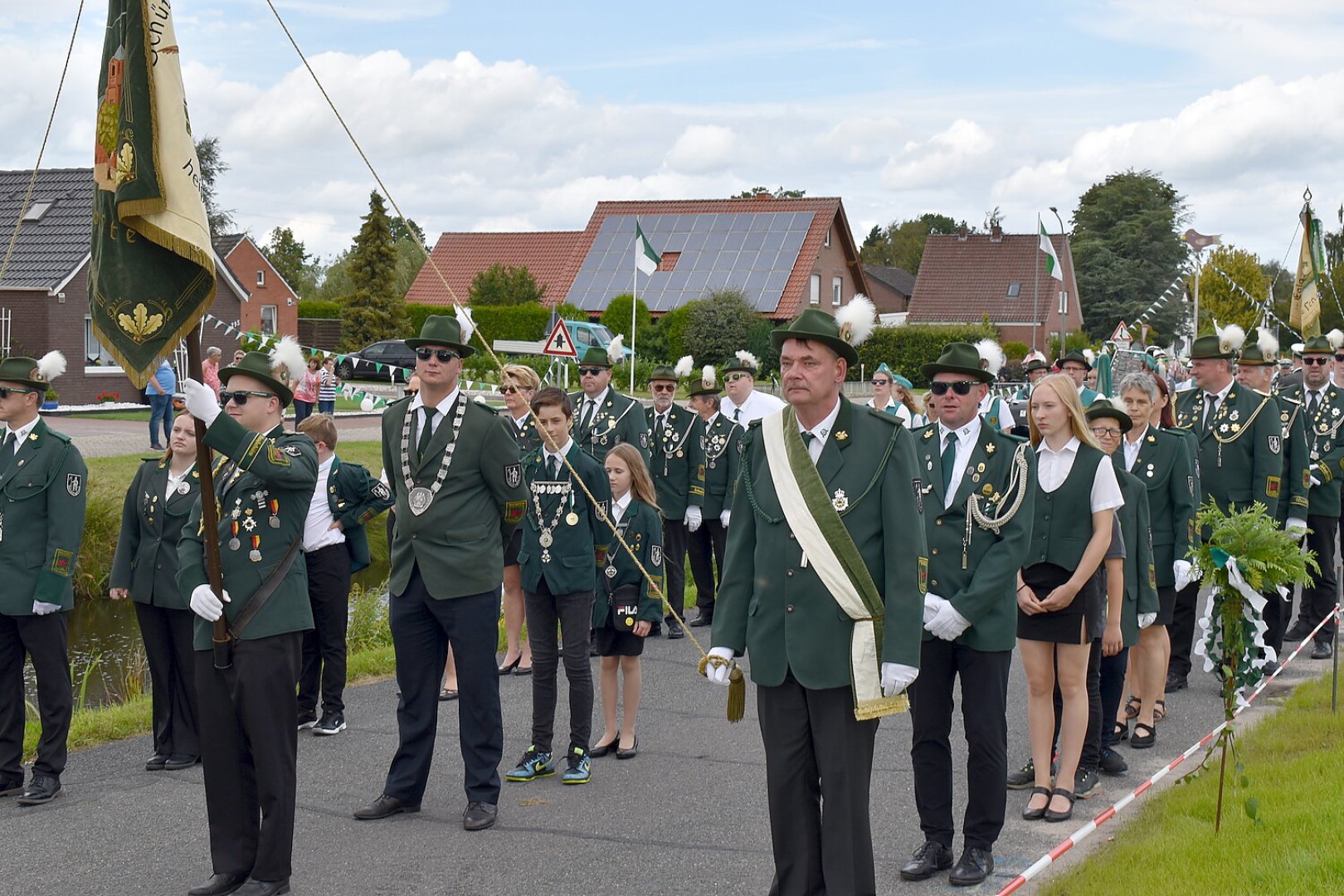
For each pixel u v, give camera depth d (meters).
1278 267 58.97
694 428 12.86
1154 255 68.56
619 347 17.06
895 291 95.62
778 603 5.04
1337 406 11.77
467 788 6.88
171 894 5.91
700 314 49.78
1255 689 9.21
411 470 6.91
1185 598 9.86
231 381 6.44
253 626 5.80
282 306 53.12
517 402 9.94
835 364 5.10
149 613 7.88
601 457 12.19
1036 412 6.91
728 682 5.32
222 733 5.85
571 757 7.65
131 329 5.33
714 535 12.85
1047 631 6.82
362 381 46.44
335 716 8.75
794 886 5.09
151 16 5.25
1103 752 7.75
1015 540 6.06
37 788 7.25
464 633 6.83
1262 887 5.26
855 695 4.86
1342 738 7.74
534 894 5.88
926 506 6.38
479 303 57.03
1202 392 11.08
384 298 56.53
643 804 7.19
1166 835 6.13
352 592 14.16
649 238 57.78
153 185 5.25
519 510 7.00
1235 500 10.73
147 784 7.62
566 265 60.78
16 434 7.49
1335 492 11.53
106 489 18.08
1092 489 6.84
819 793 5.16
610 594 8.01
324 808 7.15
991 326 54.03
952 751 8.25
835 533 4.97
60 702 7.36
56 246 35.69
